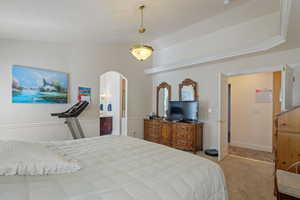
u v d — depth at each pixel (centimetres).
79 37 354
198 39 436
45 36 320
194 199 112
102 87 730
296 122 231
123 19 298
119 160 155
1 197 86
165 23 337
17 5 214
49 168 119
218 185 141
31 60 325
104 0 230
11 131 303
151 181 114
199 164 149
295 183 171
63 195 92
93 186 104
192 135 403
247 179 271
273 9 296
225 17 323
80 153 173
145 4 257
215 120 414
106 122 656
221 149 360
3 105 295
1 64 293
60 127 365
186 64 431
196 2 263
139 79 529
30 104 324
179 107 457
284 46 285
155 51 552
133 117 516
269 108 441
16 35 296
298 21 195
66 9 239
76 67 391
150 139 507
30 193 92
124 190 101
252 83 471
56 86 358
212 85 421
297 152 230
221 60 380
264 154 410
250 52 320
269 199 215
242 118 488
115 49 467
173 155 172
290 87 284
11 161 113
